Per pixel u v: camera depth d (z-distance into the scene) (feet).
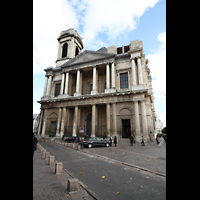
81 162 34.40
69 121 119.14
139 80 95.81
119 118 96.32
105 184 20.39
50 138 109.09
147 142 83.15
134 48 104.99
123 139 88.53
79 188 18.76
